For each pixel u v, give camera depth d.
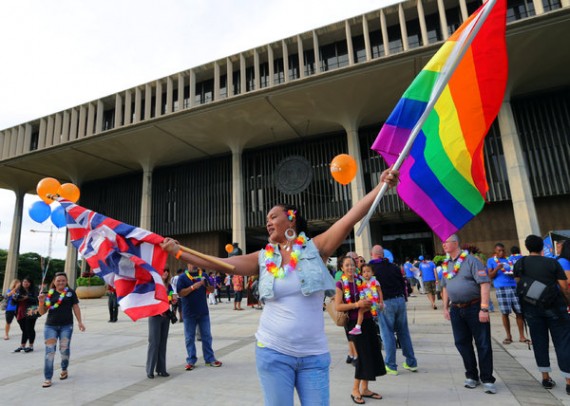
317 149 23.64
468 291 4.10
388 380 4.45
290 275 1.82
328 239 1.97
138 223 28.00
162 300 2.05
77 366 5.77
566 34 15.15
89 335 8.82
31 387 4.69
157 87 23.66
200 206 25.95
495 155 19.33
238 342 7.24
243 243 22.30
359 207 2.02
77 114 26.17
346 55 21.31
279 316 1.79
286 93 19.19
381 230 28.84
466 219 2.70
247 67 23.34
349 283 4.11
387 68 17.44
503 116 17.81
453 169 2.78
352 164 3.64
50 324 4.95
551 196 18.52
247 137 23.39
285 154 24.36
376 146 2.85
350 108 20.12
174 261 25.98
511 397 3.74
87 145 24.12
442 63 2.82
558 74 17.52
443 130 2.80
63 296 5.09
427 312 10.27
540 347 4.04
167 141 23.80
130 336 8.58
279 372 1.73
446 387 4.12
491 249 19.34
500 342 6.33
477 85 2.79
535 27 14.95
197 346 7.05
